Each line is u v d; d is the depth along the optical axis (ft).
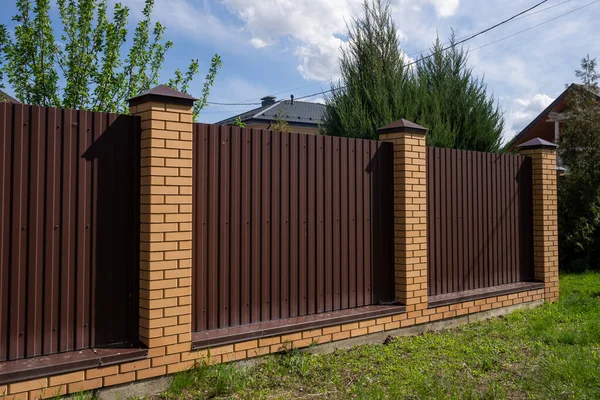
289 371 14.97
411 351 17.38
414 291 19.47
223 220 15.12
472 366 16.02
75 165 12.71
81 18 24.57
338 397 13.32
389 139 19.98
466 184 22.70
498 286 23.77
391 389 13.66
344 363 15.92
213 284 14.87
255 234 15.85
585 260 39.50
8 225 11.69
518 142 70.54
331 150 18.02
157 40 27.07
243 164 15.64
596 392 13.44
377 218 19.36
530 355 17.15
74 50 24.36
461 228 22.36
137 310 13.60
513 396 13.60
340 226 18.19
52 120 12.39
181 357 13.65
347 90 33.60
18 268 11.80
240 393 13.32
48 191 12.26
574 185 39.50
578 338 18.61
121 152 13.46
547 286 25.41
